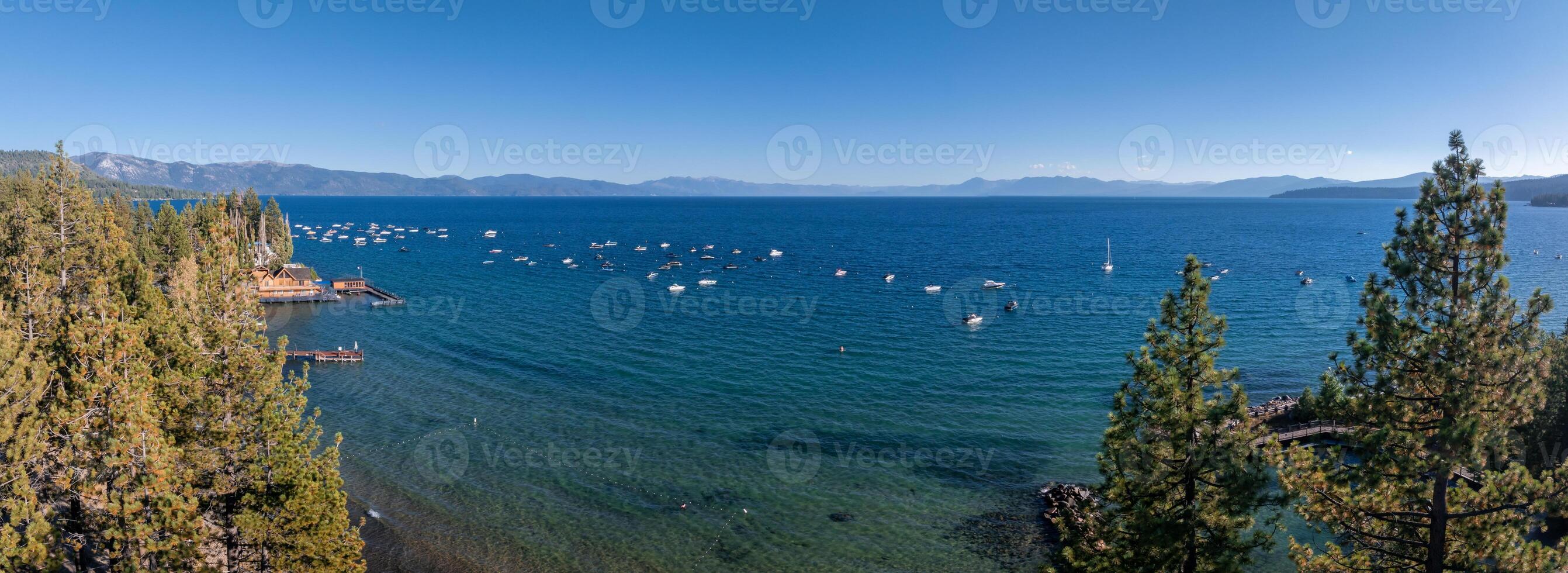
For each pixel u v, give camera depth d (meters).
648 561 36.19
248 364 28.19
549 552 36.81
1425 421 19.42
